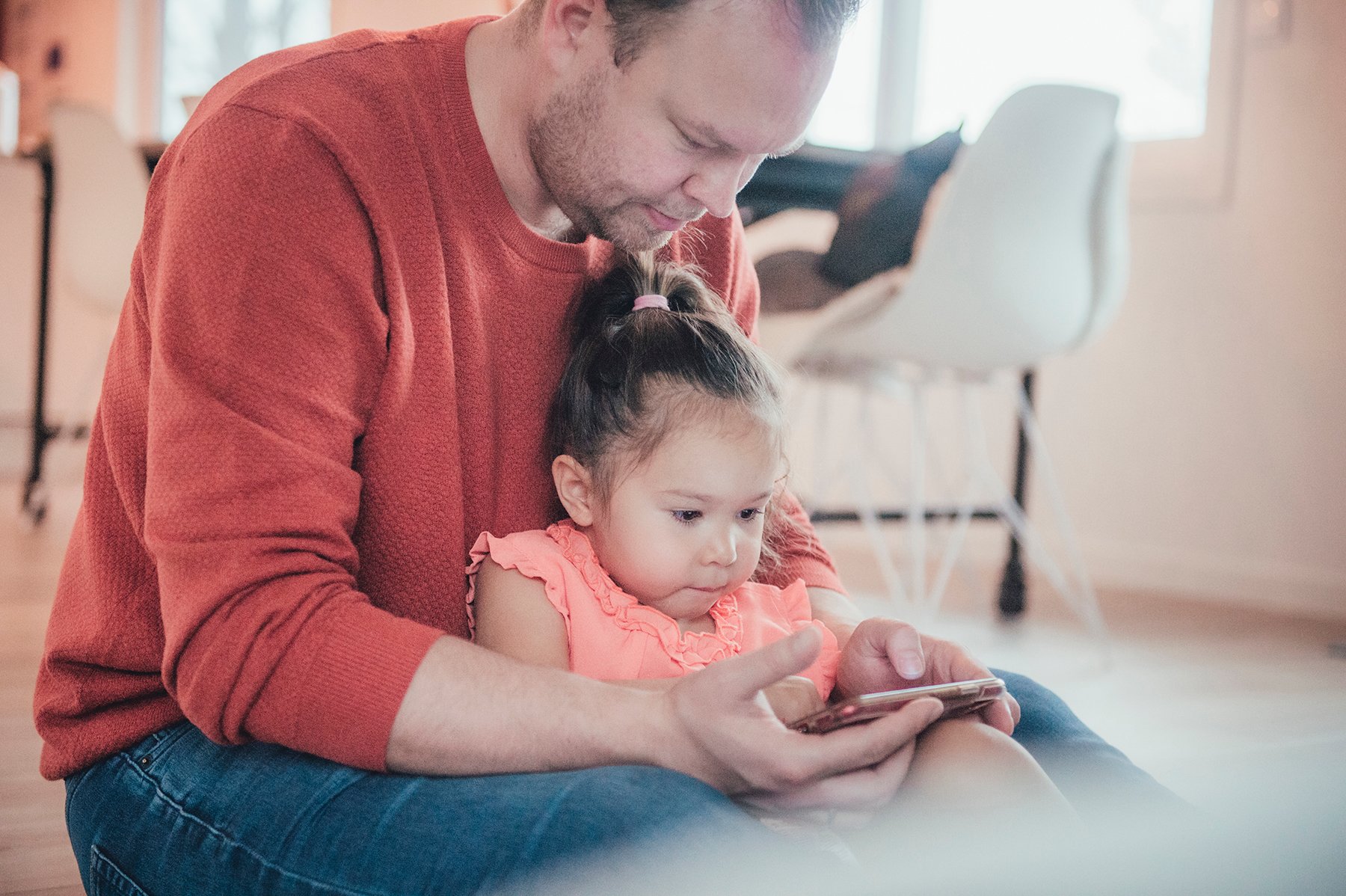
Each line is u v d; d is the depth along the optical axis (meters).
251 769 0.76
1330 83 3.10
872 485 4.15
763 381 1.05
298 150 0.78
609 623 0.98
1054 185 2.29
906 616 2.75
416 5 2.97
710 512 1.01
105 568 0.83
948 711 0.83
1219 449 3.33
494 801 0.66
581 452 1.02
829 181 2.56
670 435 1.00
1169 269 3.44
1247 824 0.80
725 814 0.64
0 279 5.02
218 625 0.71
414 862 0.65
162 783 0.80
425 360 0.85
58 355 5.09
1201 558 3.37
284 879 0.70
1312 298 3.13
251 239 0.76
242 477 0.72
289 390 0.75
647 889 0.60
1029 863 0.74
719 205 0.88
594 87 0.85
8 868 1.22
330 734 0.70
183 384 0.74
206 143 0.78
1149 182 3.48
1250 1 3.25
